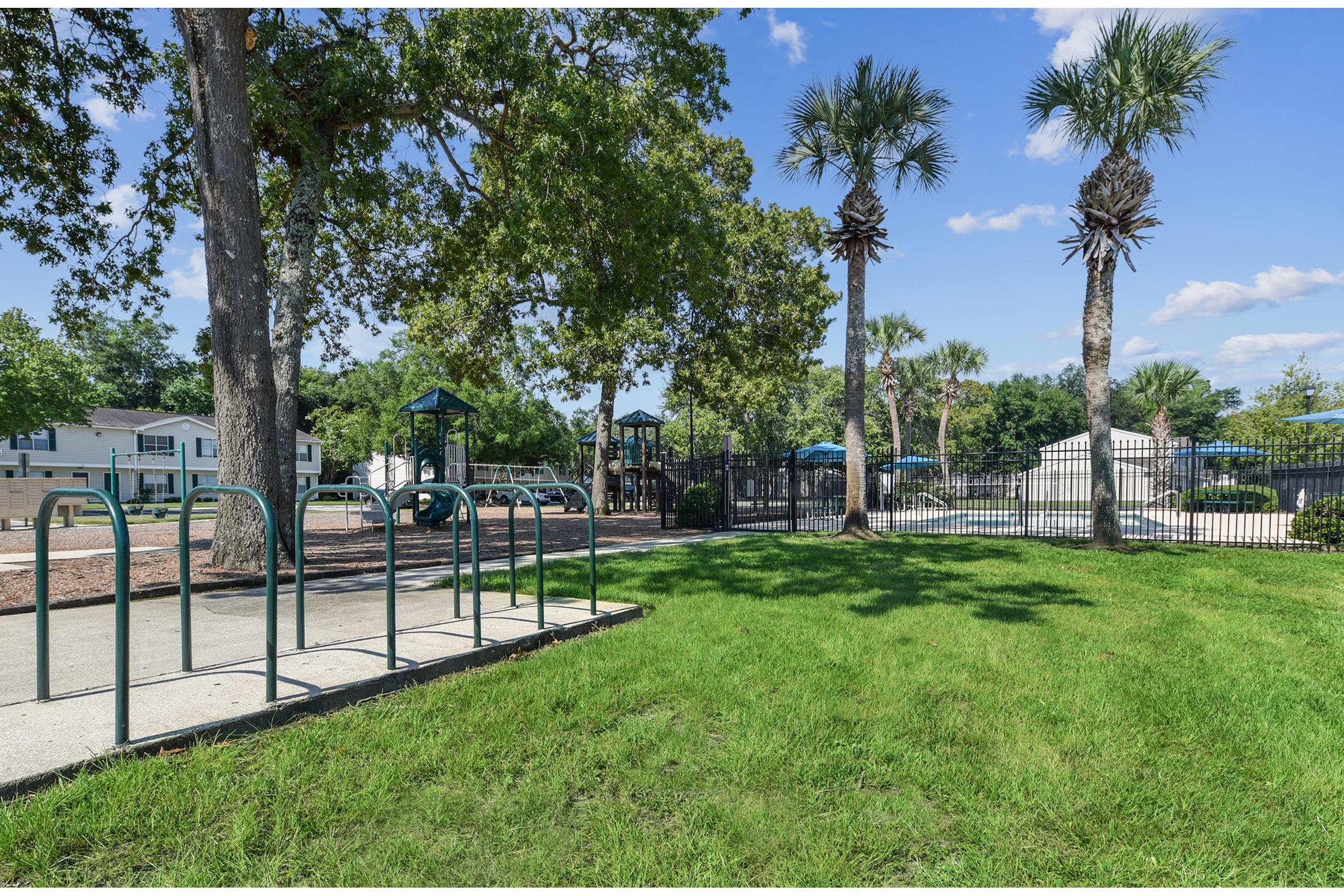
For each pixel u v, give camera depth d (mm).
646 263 13461
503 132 12945
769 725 3562
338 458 49500
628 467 28719
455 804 2746
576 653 4949
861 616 6246
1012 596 7359
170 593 7105
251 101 10273
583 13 13438
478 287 19844
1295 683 4418
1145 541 13141
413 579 8250
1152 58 10867
